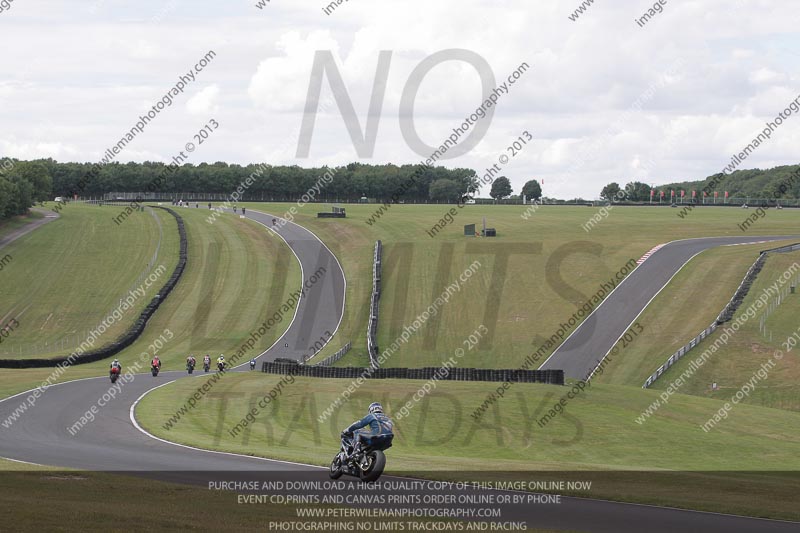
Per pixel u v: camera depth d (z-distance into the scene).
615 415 115.25
